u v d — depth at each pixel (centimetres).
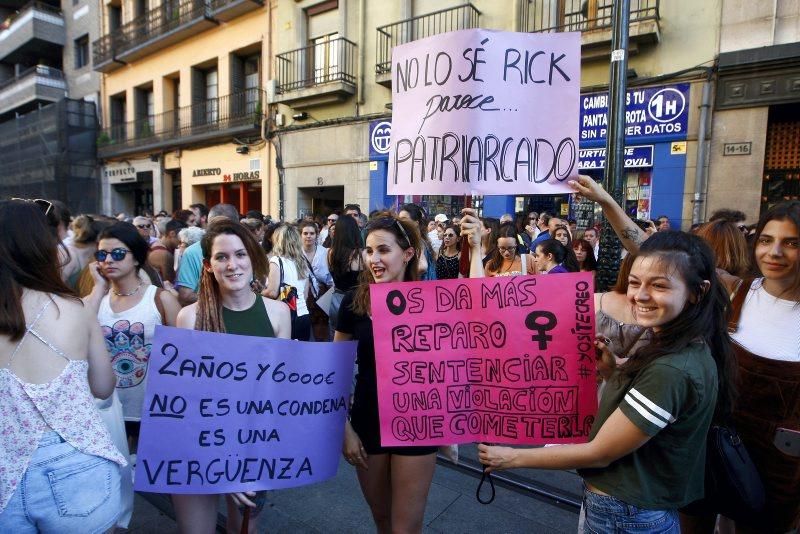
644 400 126
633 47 766
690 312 134
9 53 2227
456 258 496
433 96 205
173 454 171
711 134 733
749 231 424
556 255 357
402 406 185
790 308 174
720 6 717
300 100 1186
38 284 141
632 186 819
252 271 192
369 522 262
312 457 188
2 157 2277
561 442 176
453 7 912
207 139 1452
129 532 255
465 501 279
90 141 1888
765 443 172
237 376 177
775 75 679
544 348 177
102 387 160
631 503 134
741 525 192
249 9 1308
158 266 407
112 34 1758
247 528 186
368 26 1083
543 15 853
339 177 1152
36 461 132
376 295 186
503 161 201
